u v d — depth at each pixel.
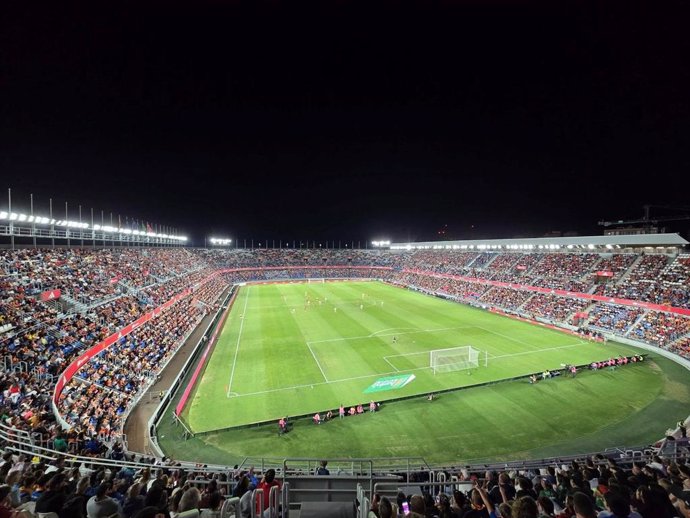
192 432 22.72
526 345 40.44
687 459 13.38
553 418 24.28
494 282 69.62
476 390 28.80
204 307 57.53
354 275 114.69
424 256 105.50
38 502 6.19
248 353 37.94
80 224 51.28
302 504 8.48
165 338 37.38
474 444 21.30
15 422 16.05
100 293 38.22
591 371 32.59
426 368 33.38
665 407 25.72
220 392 28.56
